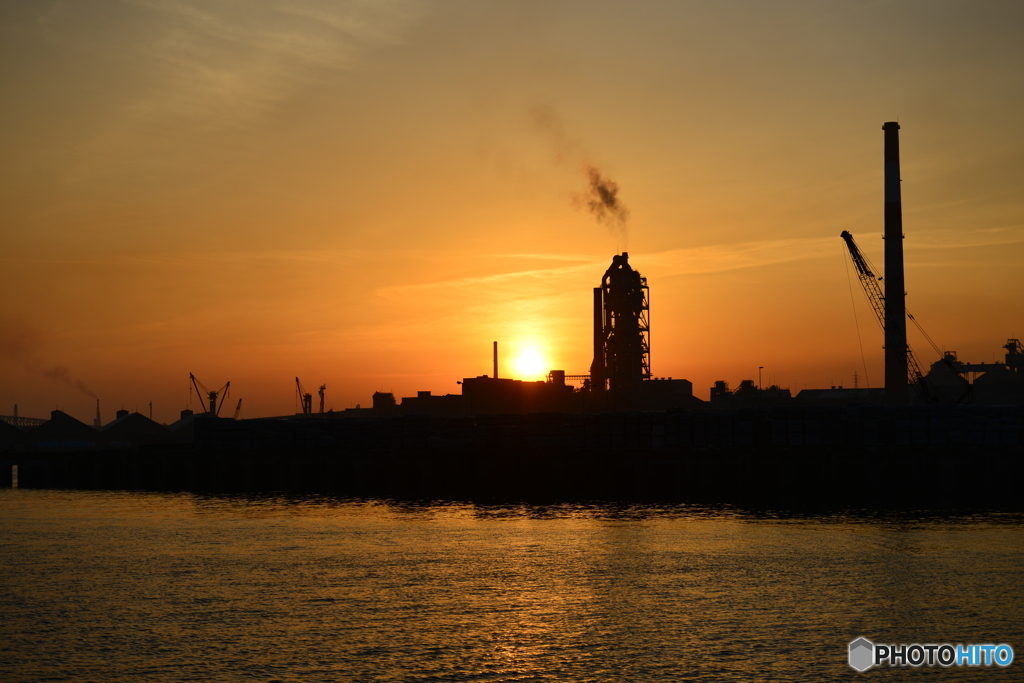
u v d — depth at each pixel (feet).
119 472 446.19
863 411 335.67
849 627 154.30
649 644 146.20
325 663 138.51
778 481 331.77
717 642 146.92
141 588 188.03
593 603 171.94
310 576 198.70
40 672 135.54
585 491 372.17
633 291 652.07
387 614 165.58
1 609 171.22
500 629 155.22
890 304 586.45
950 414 330.95
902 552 216.13
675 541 237.86
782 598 173.47
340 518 302.66
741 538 240.94
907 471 323.98
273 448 427.74
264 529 274.77
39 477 474.90
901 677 131.03
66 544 246.68
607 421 381.19
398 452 376.07
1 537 260.62
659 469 359.05
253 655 142.41
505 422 392.27
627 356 649.61
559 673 133.59
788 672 133.18
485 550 229.66
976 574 191.42
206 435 444.14
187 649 145.69
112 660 140.67
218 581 194.29
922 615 161.27
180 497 392.06
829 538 238.27
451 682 130.41
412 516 305.94
